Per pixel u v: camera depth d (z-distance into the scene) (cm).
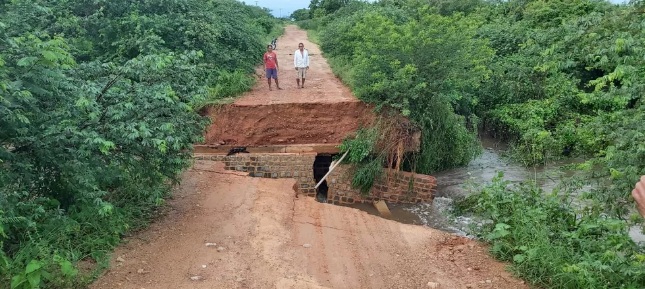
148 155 722
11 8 848
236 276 596
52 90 602
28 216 568
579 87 1691
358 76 1320
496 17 2497
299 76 1567
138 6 1541
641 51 592
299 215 890
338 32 2166
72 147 632
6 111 523
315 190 1216
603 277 542
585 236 656
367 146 1187
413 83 1224
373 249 731
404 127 1198
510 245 688
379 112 1238
